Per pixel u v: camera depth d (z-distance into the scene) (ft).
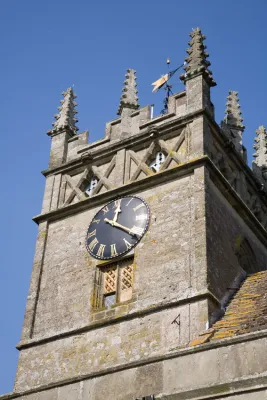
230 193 97.96
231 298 87.61
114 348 85.30
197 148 97.14
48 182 108.58
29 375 89.20
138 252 92.12
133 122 107.24
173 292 85.92
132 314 86.12
